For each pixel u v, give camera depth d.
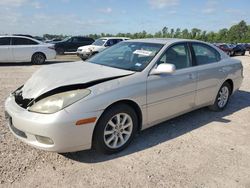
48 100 3.31
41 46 14.39
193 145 4.12
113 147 3.71
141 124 4.04
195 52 5.02
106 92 3.49
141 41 4.89
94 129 3.48
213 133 4.62
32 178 3.12
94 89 3.45
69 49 22.98
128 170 3.36
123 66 4.25
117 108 3.63
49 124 3.14
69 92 3.36
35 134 3.23
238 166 3.57
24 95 3.63
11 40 13.59
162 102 4.23
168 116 4.47
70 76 3.71
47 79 3.70
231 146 4.15
